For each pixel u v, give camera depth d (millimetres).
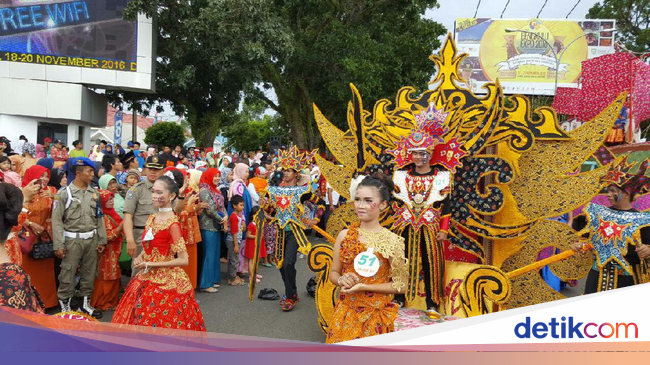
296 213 6066
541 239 4855
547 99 33125
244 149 43031
